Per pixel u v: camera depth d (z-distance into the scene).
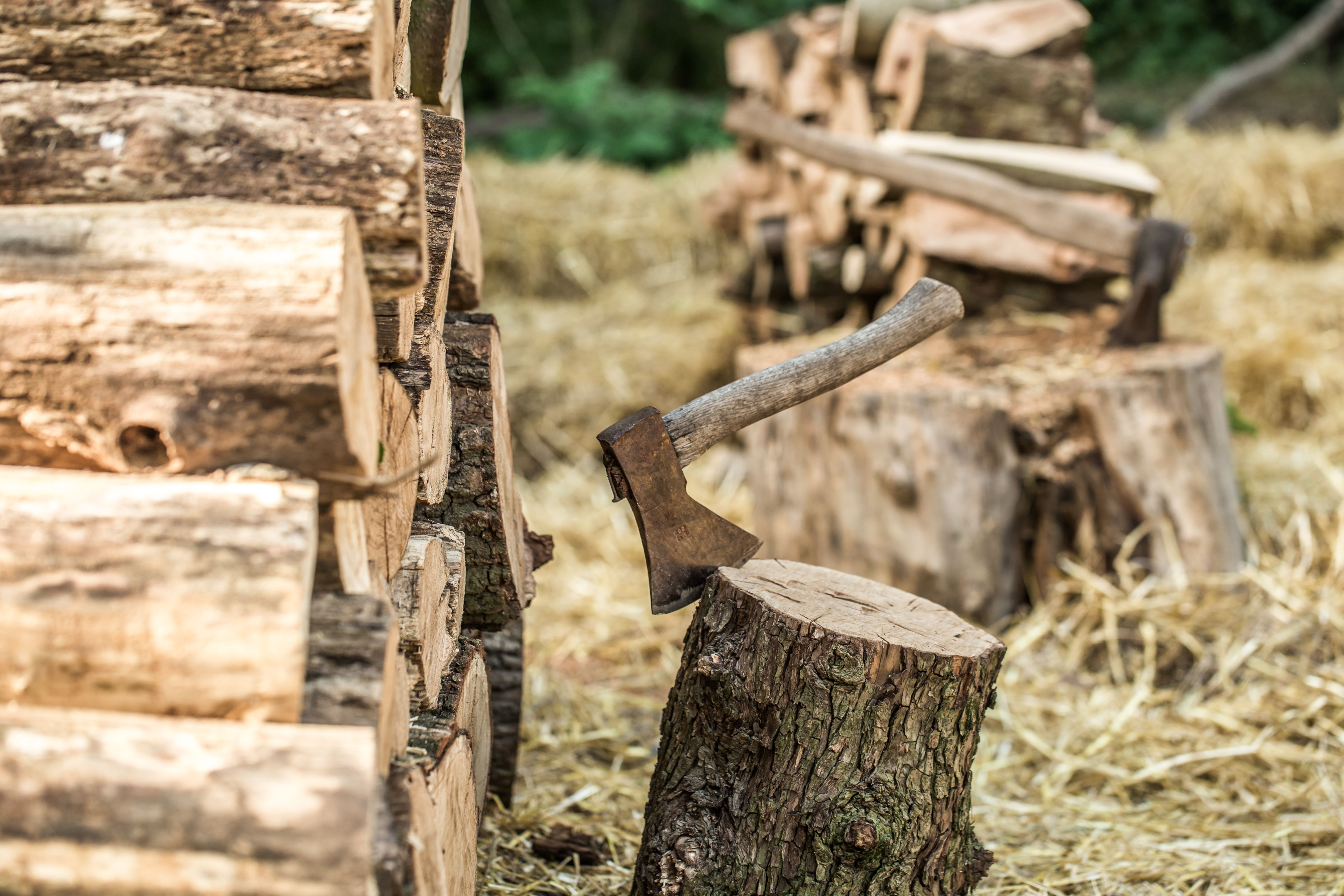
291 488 1.05
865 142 3.57
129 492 1.04
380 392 1.26
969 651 1.43
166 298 1.02
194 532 1.02
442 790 1.29
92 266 1.03
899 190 3.39
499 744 2.04
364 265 1.12
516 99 8.34
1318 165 5.31
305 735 1.00
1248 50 9.03
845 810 1.42
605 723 2.54
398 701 1.26
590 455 4.24
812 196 4.10
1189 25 9.13
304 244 1.03
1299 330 4.24
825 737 1.43
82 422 1.05
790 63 4.41
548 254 5.22
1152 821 2.16
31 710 1.01
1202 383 2.79
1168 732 2.43
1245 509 3.14
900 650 1.41
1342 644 2.62
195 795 0.97
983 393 2.75
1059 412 2.76
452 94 1.82
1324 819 2.09
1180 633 2.65
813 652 1.42
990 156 3.30
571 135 7.34
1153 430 2.73
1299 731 2.40
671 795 1.53
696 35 8.79
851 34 3.87
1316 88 8.09
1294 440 3.79
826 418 2.86
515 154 7.24
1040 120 3.52
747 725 1.46
